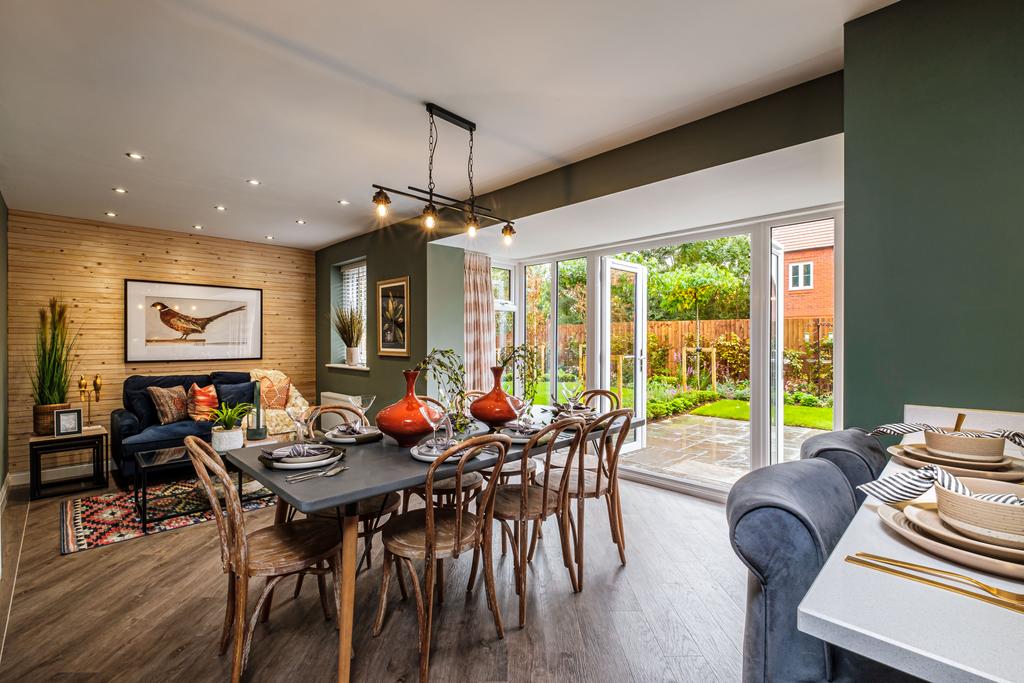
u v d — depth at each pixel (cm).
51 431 421
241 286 594
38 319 460
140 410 469
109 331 500
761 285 371
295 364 641
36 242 460
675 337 458
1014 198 167
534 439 216
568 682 181
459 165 350
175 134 295
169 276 540
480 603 237
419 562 285
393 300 515
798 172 282
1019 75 167
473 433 264
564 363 531
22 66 222
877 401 191
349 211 466
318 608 233
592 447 487
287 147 316
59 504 384
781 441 368
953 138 178
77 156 327
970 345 174
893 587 70
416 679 183
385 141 308
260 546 195
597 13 193
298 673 186
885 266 190
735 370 419
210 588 251
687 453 451
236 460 218
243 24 197
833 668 100
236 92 249
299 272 646
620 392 490
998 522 76
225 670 187
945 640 56
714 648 201
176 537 317
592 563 280
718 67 231
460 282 505
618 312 491
